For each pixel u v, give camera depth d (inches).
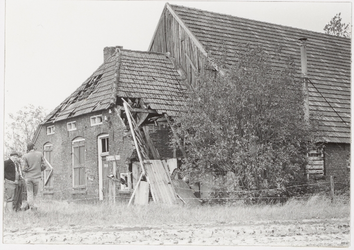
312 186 952.3
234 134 812.6
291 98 829.2
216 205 803.4
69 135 1034.1
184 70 1074.7
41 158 715.4
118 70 1003.3
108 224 621.6
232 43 1100.5
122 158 896.9
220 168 829.2
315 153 963.3
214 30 1119.0
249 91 804.0
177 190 856.9
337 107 1100.5
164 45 1156.5
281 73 839.1
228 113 806.5
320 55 1243.8
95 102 970.1
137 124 917.8
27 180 702.5
